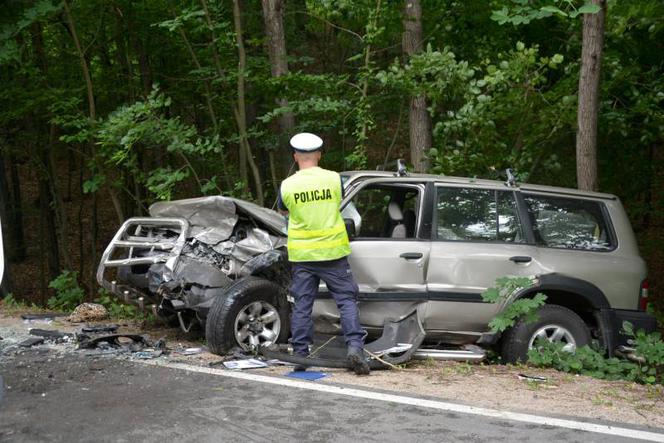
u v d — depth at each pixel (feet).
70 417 15.19
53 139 51.55
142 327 26.55
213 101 39.96
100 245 71.77
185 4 37.58
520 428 14.70
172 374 18.78
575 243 23.45
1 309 31.96
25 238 76.69
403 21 34.71
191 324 23.67
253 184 45.24
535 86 33.50
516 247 22.57
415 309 21.54
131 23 43.50
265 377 18.53
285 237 23.82
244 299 21.49
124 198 55.21
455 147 34.01
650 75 36.11
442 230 22.18
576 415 15.81
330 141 40.81
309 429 14.43
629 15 31.58
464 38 38.45
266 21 35.91
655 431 14.82
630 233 24.13
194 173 34.50
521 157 32.94
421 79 32.60
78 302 38.99
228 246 23.17
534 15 27.61
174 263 22.40
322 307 21.61
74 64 45.06
